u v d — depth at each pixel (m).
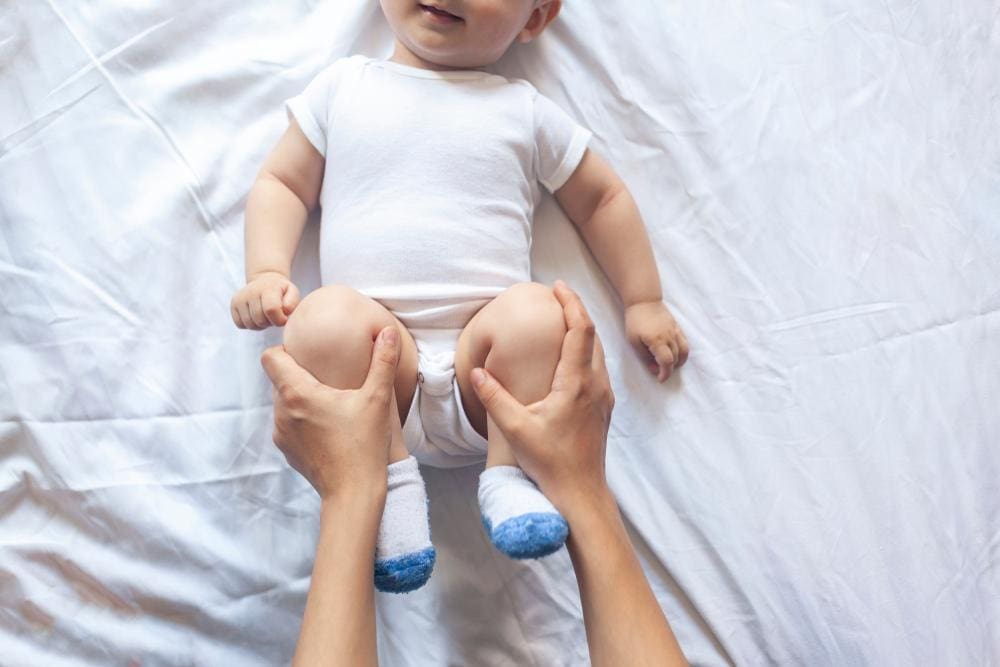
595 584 0.71
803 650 0.85
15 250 0.86
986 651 0.85
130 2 0.90
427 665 0.83
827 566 0.86
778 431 0.89
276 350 0.75
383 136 0.85
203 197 0.89
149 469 0.84
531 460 0.72
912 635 0.85
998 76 0.97
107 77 0.90
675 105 0.94
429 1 0.83
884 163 0.95
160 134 0.90
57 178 0.88
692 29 0.95
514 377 0.75
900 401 0.90
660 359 0.88
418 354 0.82
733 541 0.87
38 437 0.84
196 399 0.86
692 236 0.93
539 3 0.90
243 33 0.93
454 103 0.87
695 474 0.88
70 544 0.83
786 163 0.94
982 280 0.93
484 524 0.74
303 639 0.67
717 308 0.92
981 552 0.87
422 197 0.84
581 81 0.95
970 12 0.97
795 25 0.96
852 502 0.88
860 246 0.93
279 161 0.87
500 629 0.84
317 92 0.88
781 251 0.93
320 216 0.92
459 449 0.83
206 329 0.88
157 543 0.83
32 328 0.85
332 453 0.71
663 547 0.87
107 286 0.87
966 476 0.89
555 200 0.94
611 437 0.90
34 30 0.89
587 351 0.73
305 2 0.94
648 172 0.94
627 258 0.90
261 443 0.86
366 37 0.94
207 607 0.82
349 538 0.69
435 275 0.82
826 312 0.92
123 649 0.81
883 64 0.97
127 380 0.85
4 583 0.81
